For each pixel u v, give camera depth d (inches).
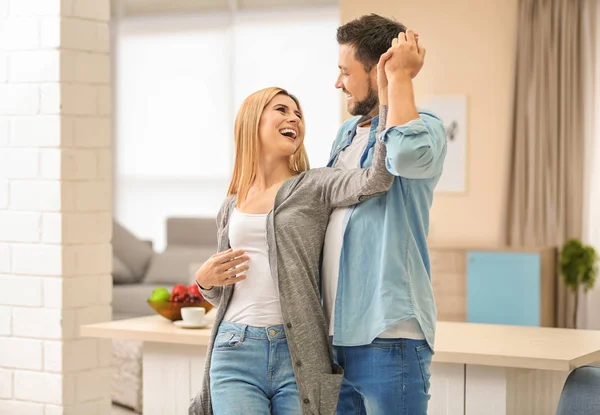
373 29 102.8
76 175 151.6
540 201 306.8
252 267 104.9
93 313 155.6
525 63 306.2
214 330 106.8
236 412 101.3
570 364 114.8
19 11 151.9
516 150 308.3
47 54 149.5
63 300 150.1
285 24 385.7
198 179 410.3
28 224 152.5
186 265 304.8
